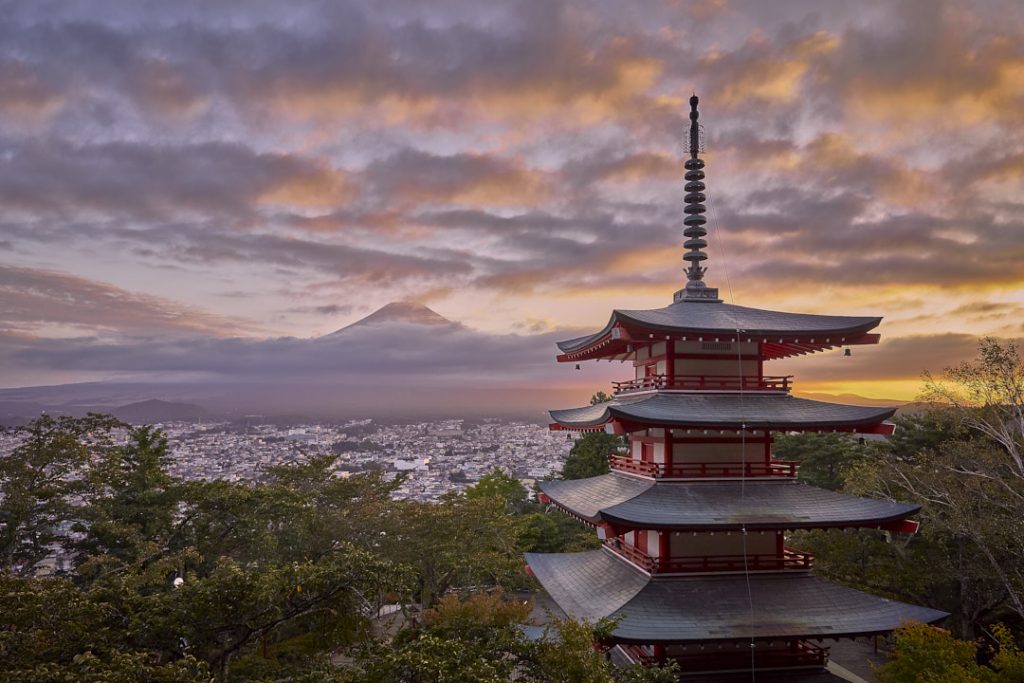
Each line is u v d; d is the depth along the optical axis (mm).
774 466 31797
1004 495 37438
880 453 50969
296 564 26734
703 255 36688
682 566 29250
